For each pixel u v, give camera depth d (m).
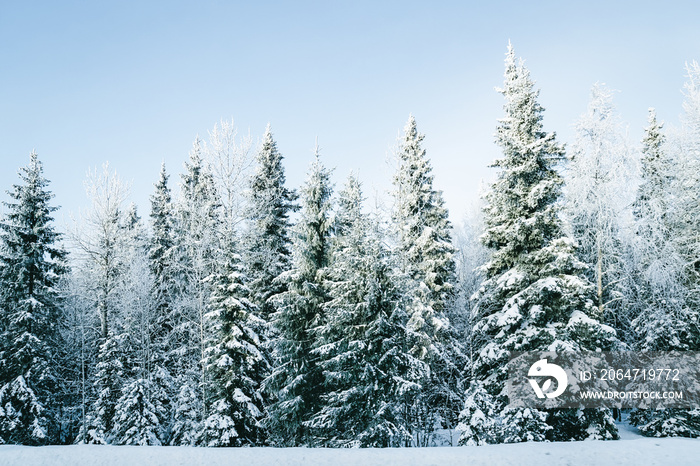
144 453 14.79
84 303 32.47
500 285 20.31
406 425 20.84
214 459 13.95
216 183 29.34
